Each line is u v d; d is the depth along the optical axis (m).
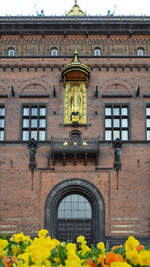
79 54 34.16
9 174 29.44
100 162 29.69
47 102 32.03
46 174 29.53
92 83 32.50
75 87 32.09
